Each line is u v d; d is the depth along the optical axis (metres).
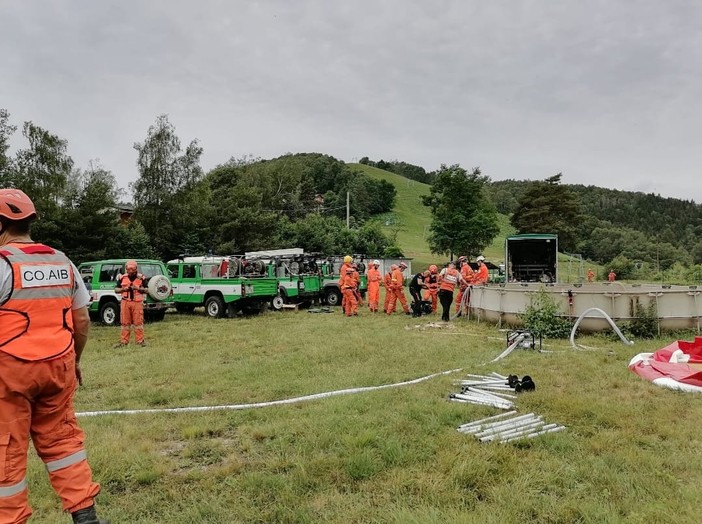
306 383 6.72
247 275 16.70
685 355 7.10
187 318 15.80
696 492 3.32
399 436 4.47
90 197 25.16
